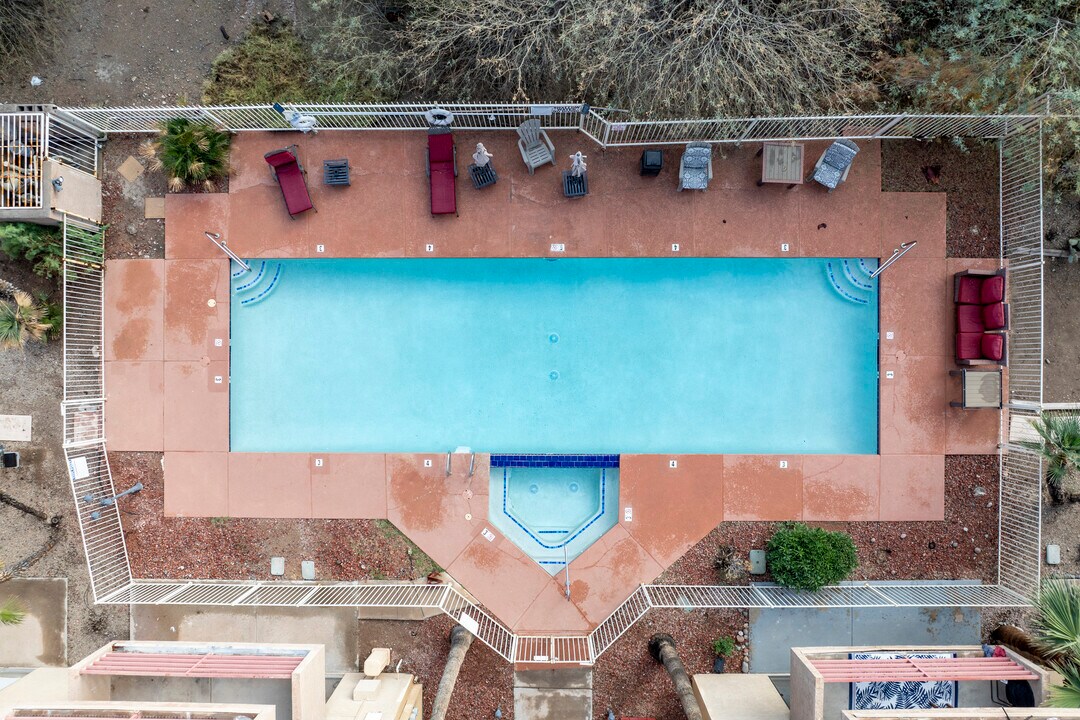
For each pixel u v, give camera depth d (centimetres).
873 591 1082
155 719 865
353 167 1110
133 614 1116
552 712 1100
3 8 1074
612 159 1102
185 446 1122
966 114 1020
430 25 995
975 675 919
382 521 1120
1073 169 1046
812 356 1136
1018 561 1087
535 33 948
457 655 1022
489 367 1145
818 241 1103
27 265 1114
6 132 1062
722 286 1138
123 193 1120
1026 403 1046
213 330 1121
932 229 1099
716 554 1109
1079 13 950
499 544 1115
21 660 1122
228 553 1120
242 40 1100
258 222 1115
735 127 1052
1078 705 827
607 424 1141
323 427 1145
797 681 957
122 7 1109
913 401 1107
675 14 992
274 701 946
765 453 1130
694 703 941
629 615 1097
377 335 1144
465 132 1100
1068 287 1104
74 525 1127
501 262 1141
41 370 1127
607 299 1141
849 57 1037
